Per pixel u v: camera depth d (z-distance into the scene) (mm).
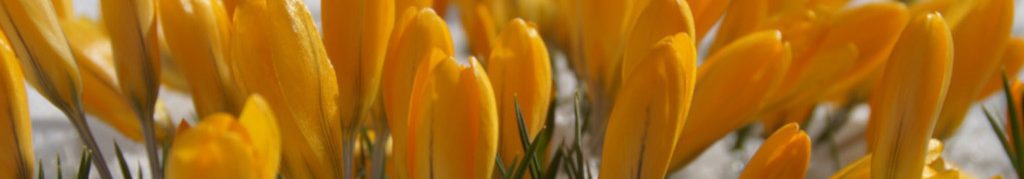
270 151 249
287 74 299
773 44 332
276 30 295
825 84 365
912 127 304
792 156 318
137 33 337
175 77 425
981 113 581
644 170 301
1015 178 504
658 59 289
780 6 420
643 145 299
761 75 337
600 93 380
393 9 317
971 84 368
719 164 498
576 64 395
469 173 286
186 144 238
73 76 338
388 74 312
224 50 343
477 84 282
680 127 300
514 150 325
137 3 334
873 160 317
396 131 302
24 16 325
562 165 416
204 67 343
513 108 319
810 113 439
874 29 361
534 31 317
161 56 421
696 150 352
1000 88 417
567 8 411
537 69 317
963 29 361
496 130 287
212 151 240
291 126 310
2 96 310
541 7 488
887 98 306
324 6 317
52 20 331
